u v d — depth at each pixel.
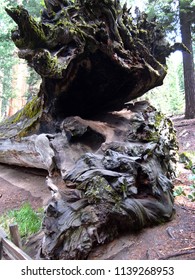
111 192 2.55
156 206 2.93
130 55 3.65
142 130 3.56
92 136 3.57
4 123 5.93
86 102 4.08
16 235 2.58
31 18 2.64
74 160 3.13
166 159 3.76
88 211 2.45
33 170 5.25
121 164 2.77
